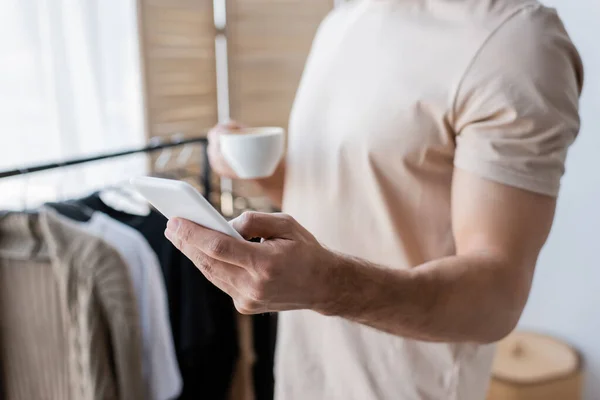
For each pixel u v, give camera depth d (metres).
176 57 1.85
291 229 0.50
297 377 0.95
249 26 1.97
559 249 1.61
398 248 0.80
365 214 0.83
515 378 1.42
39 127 1.47
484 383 0.89
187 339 1.39
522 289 0.64
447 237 0.79
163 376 1.29
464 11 0.72
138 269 1.25
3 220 1.16
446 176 0.76
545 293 1.66
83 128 1.58
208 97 2.00
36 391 1.23
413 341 0.82
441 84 0.71
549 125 0.65
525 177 0.64
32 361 1.22
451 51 0.71
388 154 0.77
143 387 1.20
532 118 0.64
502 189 0.65
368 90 0.79
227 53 2.00
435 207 0.78
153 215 1.42
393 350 0.83
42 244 1.14
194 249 0.49
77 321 1.12
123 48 1.69
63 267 1.11
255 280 0.47
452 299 0.59
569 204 1.56
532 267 0.66
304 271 0.49
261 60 1.99
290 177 0.93
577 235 1.57
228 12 1.97
